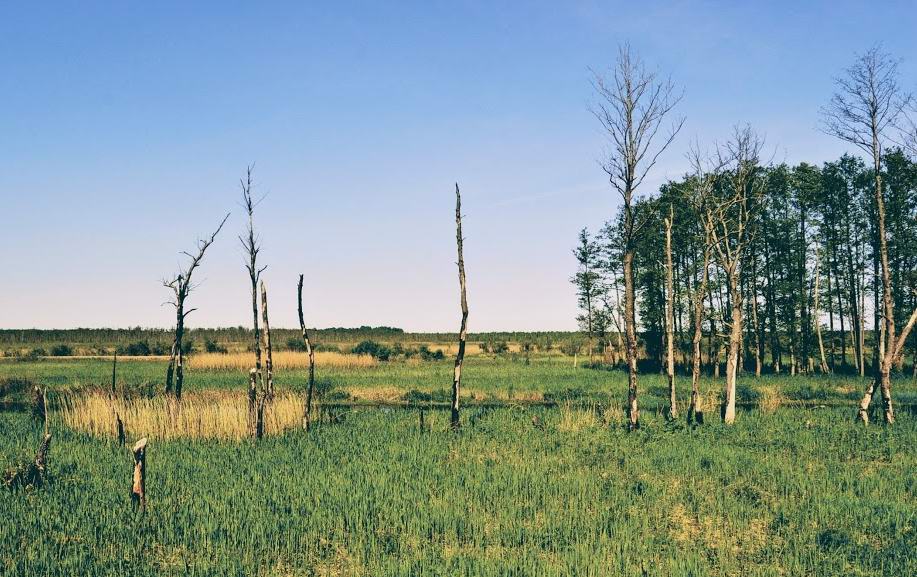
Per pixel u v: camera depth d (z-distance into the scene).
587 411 25.59
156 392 30.42
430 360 70.75
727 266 26.94
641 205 50.50
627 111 24.14
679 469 16.61
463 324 23.58
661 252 52.91
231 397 24.95
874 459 18.33
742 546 11.30
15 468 14.95
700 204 28.73
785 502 13.68
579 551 10.70
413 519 12.12
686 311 52.41
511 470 16.25
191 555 10.65
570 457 18.05
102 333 111.31
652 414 26.52
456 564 10.12
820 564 10.34
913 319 24.45
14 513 12.45
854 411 27.92
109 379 43.31
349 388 38.81
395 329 135.12
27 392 35.66
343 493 13.89
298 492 14.11
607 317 59.91
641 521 12.44
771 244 52.53
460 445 19.91
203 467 16.47
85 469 16.28
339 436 21.41
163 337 105.69
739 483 15.26
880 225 26.03
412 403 33.97
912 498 14.27
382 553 10.81
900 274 45.91
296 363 55.66
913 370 48.09
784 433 22.09
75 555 10.22
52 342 98.94
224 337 108.62
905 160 42.75
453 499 13.62
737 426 23.59
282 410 23.41
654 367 58.72
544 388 39.50
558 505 13.38
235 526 11.73
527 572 9.70
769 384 42.16
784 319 53.06
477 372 52.38
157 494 14.02
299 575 9.99
